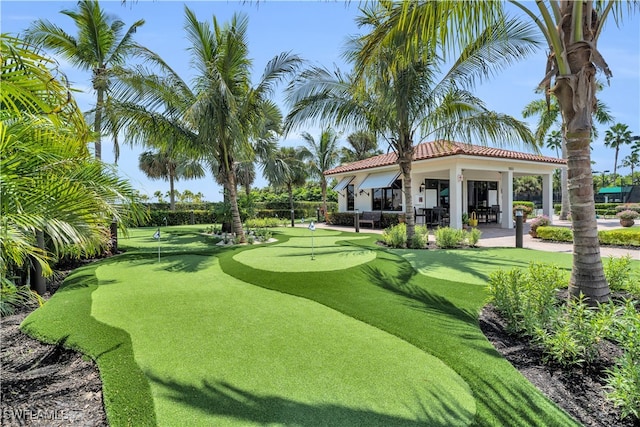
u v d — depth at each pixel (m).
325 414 3.28
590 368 4.16
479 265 10.16
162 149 16.88
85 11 17.86
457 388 3.73
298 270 9.45
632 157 79.25
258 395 3.61
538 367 4.25
